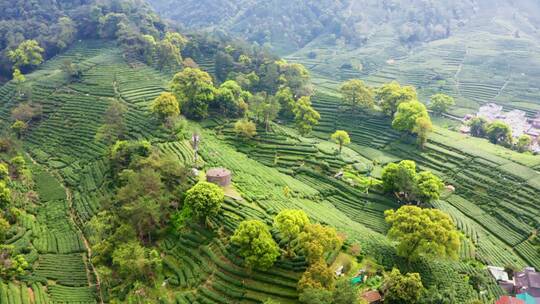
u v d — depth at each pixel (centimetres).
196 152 10319
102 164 10781
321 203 10062
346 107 15712
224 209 8206
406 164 10069
